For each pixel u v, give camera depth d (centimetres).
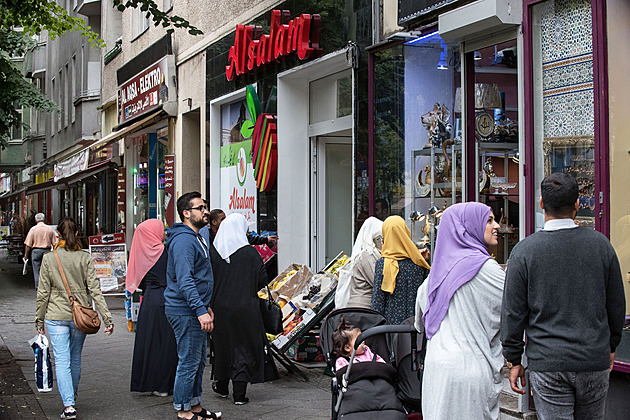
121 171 2122
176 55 1570
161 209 1789
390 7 821
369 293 646
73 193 3058
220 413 619
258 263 688
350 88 997
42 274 644
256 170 1155
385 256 602
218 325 675
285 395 700
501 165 653
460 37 662
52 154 3152
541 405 365
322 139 1117
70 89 2823
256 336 673
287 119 1103
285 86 1102
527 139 591
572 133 559
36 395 723
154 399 702
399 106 785
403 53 775
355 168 888
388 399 423
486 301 379
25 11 1088
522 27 598
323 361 834
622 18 524
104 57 2275
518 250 370
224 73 1315
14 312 1402
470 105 681
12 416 636
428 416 385
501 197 654
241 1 1245
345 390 427
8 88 1791
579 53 556
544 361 357
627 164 531
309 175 1112
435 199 737
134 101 1827
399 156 790
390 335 473
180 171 1552
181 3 1555
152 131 1850
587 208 542
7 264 2895
